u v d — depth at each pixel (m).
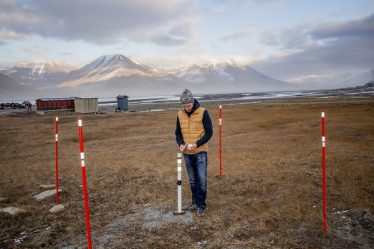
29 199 9.44
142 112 59.47
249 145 17.09
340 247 5.66
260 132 23.11
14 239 6.70
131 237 6.36
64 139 25.91
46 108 64.06
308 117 33.62
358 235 6.05
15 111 74.69
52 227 7.18
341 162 11.49
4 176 12.72
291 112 42.66
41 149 21.45
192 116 6.95
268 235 6.18
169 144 19.95
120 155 16.45
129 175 11.48
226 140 19.97
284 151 14.38
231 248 5.71
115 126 34.06
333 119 29.72
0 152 21.03
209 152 15.63
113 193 9.51
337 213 7.04
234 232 6.34
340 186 8.77
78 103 61.81
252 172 10.80
